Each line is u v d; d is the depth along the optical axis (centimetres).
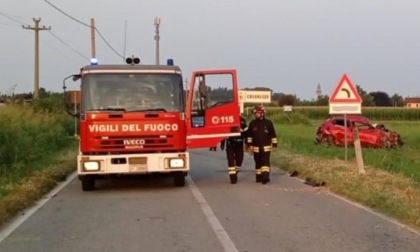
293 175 1695
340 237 839
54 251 773
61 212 1082
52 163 1903
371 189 1238
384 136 2931
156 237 850
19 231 907
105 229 915
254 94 3216
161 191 1368
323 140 3000
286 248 775
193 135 1480
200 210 1087
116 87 1315
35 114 2725
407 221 945
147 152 1320
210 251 762
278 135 3647
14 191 1235
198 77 1477
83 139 1301
